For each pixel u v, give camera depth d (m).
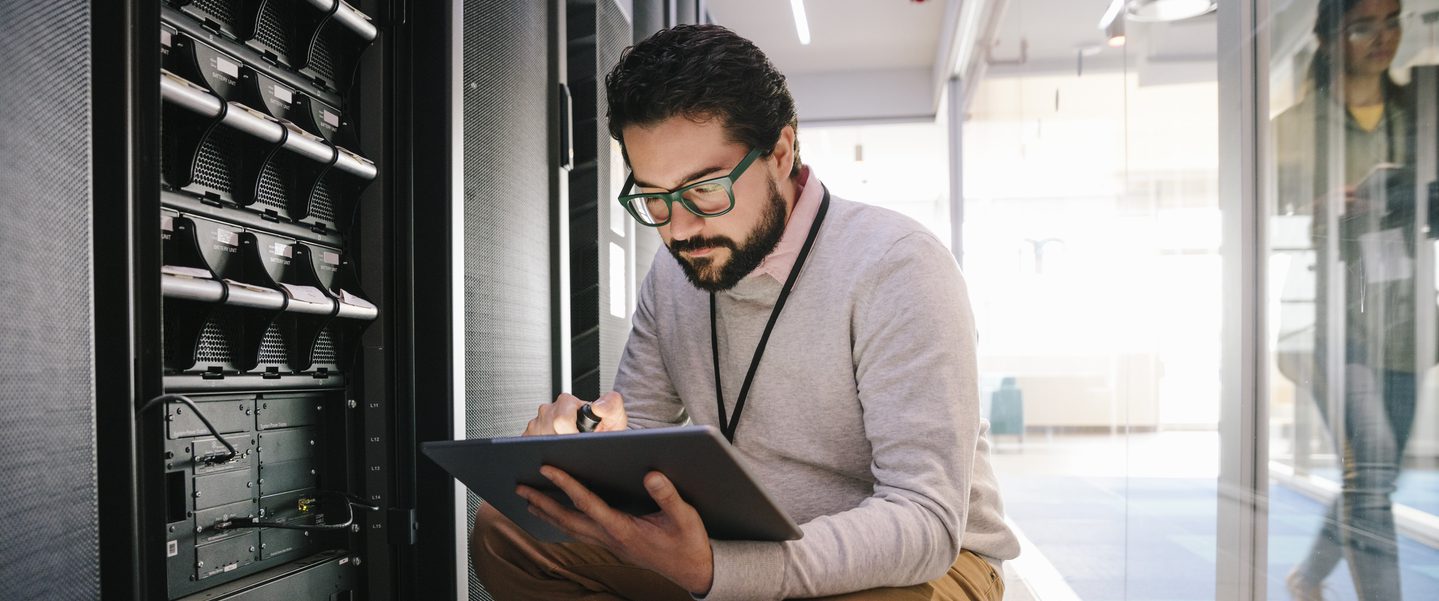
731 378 1.17
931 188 13.41
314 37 1.34
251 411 1.27
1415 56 1.06
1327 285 1.25
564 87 2.24
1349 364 1.17
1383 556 1.12
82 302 0.87
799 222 1.09
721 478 0.73
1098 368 2.45
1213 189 1.61
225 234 1.19
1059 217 2.99
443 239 1.51
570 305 2.36
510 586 1.19
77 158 0.87
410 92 1.52
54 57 0.83
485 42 1.71
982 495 1.12
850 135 9.11
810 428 1.10
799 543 0.86
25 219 0.79
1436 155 1.02
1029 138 3.64
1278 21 1.38
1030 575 3.19
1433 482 1.04
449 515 1.48
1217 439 1.62
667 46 0.96
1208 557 1.65
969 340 1.00
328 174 1.43
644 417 1.29
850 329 1.07
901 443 0.95
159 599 0.95
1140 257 2.06
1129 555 2.13
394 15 1.52
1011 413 4.10
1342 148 1.20
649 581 1.11
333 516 1.45
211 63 1.16
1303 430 1.31
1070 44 2.78
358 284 1.46
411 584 1.49
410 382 1.49
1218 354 1.58
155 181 0.95
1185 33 1.75
